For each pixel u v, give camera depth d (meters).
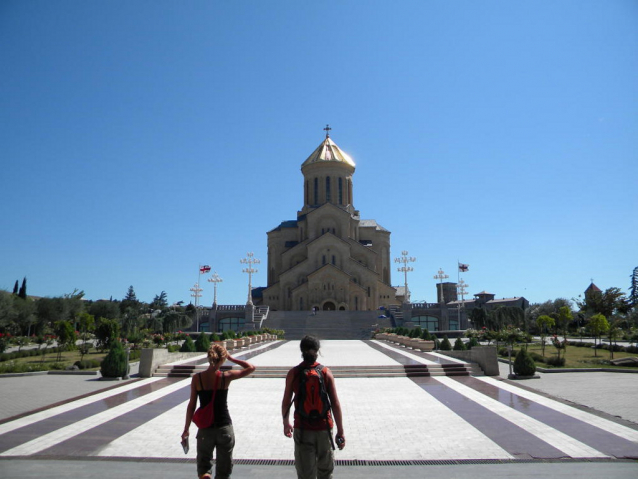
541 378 21.70
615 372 23.98
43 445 9.89
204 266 71.56
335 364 23.16
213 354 6.63
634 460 8.78
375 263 78.31
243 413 13.27
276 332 53.44
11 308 60.03
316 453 6.00
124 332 45.34
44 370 24.56
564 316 44.25
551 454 9.17
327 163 79.50
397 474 8.08
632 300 89.19
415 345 34.91
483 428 11.32
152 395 16.41
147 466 8.48
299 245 76.81
